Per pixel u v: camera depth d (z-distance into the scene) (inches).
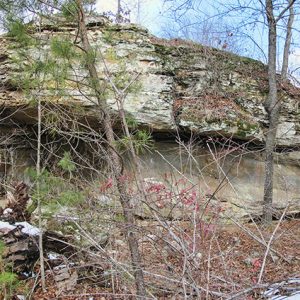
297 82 438.9
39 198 190.7
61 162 188.2
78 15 173.8
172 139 373.7
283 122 398.0
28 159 383.9
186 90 383.9
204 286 135.9
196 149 316.2
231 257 197.8
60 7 171.8
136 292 153.7
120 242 191.0
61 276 199.3
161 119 357.4
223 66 405.4
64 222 211.5
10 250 207.8
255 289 139.7
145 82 361.1
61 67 171.3
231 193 350.6
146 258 163.6
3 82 318.0
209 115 371.2
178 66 388.2
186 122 362.3
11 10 169.0
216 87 391.9
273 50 395.5
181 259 140.8
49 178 192.1
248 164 382.3
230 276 145.3
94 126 280.2
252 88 405.4
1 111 343.3
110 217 185.5
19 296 186.9
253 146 391.9
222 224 215.6
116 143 177.0
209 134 368.8
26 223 233.9
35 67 177.8
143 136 190.2
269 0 395.9
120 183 165.9
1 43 313.3
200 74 392.2
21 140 381.7
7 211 247.0
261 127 388.5
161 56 380.2
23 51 197.0
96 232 190.2
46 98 198.2
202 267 141.5
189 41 431.8
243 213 307.1
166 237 150.3
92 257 194.1
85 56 171.2
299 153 401.1
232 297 124.7
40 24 180.9
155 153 360.8
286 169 399.2
